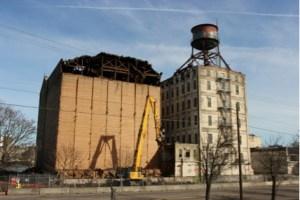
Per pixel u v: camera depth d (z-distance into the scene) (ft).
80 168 229.86
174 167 249.96
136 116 255.70
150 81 278.46
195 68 289.53
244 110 301.02
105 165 237.66
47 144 266.36
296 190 181.37
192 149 259.60
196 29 300.20
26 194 150.51
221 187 201.87
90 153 235.40
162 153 258.16
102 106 246.27
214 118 281.95
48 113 275.59
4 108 245.65
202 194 155.53
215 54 302.66
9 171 256.11
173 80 315.58
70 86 239.30
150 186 176.96
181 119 296.51
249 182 224.12
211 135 275.59
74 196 142.41
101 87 248.73
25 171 271.49
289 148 271.69
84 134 236.63
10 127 246.06
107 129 244.22
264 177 250.16
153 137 257.14
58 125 231.09
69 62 247.09
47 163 255.29
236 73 304.71
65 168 224.53
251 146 351.25
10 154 255.09
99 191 164.04
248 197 144.46
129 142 248.93
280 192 169.17
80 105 239.50
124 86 256.93
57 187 165.07
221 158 181.78
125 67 264.93
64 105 234.99
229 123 285.64
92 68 256.73
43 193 154.61
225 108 287.48
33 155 317.83
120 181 182.29
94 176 219.20
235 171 264.11
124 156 244.42
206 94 284.00
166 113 318.24
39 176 182.91
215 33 298.15
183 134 290.97
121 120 249.96
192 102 286.66
